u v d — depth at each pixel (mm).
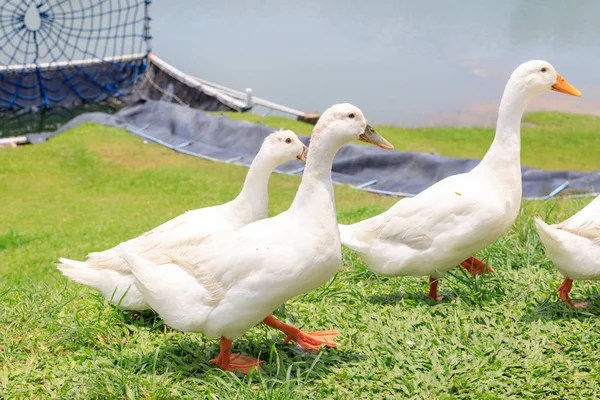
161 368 2248
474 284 2562
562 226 2426
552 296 2504
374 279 2713
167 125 6418
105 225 4281
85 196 5059
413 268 2535
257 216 2541
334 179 5258
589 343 2281
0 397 2152
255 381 2219
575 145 6129
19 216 4605
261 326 2436
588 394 2125
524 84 2484
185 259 2223
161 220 4328
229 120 6254
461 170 5023
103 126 6488
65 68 7781
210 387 2162
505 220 2496
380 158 5316
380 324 2398
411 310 2473
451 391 2162
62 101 7770
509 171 2500
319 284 2223
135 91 7867
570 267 2400
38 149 6012
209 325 2199
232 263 2164
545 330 2338
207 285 2184
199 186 5137
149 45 8086
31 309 2521
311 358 2275
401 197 4773
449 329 2367
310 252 2166
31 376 2221
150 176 5383
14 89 7559
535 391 2145
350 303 2551
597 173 4512
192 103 7504
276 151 2516
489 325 2385
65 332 2381
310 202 2199
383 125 6836
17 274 3496
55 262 3650
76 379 2191
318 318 2457
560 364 2215
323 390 2168
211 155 5840
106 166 5621
